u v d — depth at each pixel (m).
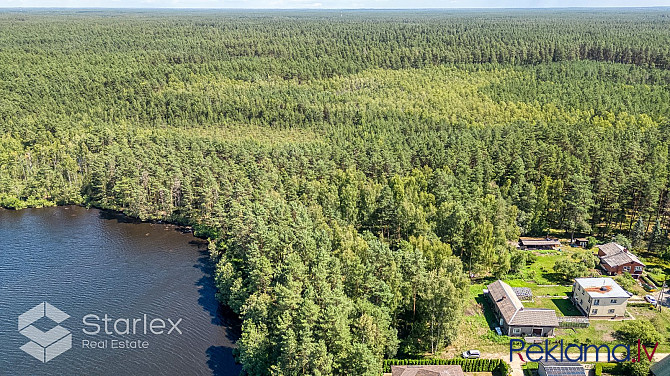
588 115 193.50
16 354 91.88
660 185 124.38
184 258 130.88
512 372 82.19
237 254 120.25
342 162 161.88
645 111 195.12
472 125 192.25
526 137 162.25
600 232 135.25
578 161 143.00
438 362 83.81
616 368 81.25
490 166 146.38
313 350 76.06
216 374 86.94
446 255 105.56
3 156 179.62
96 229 151.50
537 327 91.50
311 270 96.25
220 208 135.00
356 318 84.25
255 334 84.62
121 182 160.38
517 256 114.12
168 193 154.62
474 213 121.25
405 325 94.06
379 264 93.50
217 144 177.50
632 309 99.44
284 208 123.19
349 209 129.50
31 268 125.19
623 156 149.38
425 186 141.25
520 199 136.75
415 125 195.62
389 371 83.75
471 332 93.56
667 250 118.31
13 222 157.00
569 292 107.56
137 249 136.62
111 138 189.00
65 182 175.62
